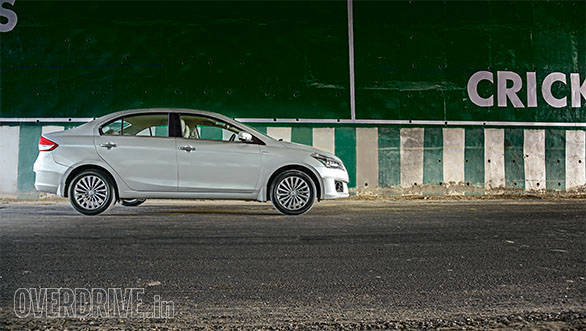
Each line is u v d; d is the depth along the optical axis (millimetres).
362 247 5020
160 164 7305
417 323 2828
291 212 7508
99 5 11086
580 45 11875
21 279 3760
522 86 11703
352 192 11070
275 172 7633
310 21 11352
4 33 10914
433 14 11609
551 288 3568
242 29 11266
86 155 7250
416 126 11367
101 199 7344
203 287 3582
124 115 7508
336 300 3275
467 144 11445
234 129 7668
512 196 11164
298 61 11281
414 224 6562
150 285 3625
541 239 5496
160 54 11109
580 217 7344
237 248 4945
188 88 11109
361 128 11258
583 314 2990
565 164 11680
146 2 11156
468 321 2863
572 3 11852
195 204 9180
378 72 11406
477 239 5477
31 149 10711
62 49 10977
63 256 4535
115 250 4816
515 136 11586
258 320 2875
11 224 6406
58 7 11023
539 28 11844
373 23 11461
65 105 10891
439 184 11305
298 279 3807
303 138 11172
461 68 11594
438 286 3615
